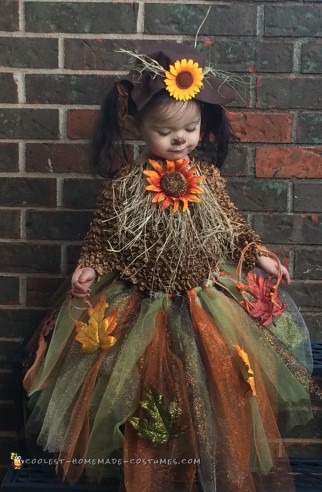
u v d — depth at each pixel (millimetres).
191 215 1514
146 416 1417
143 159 1551
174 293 1521
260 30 1735
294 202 1802
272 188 1796
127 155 1769
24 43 1747
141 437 1417
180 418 1425
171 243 1494
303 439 1867
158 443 1414
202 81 1452
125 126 1697
